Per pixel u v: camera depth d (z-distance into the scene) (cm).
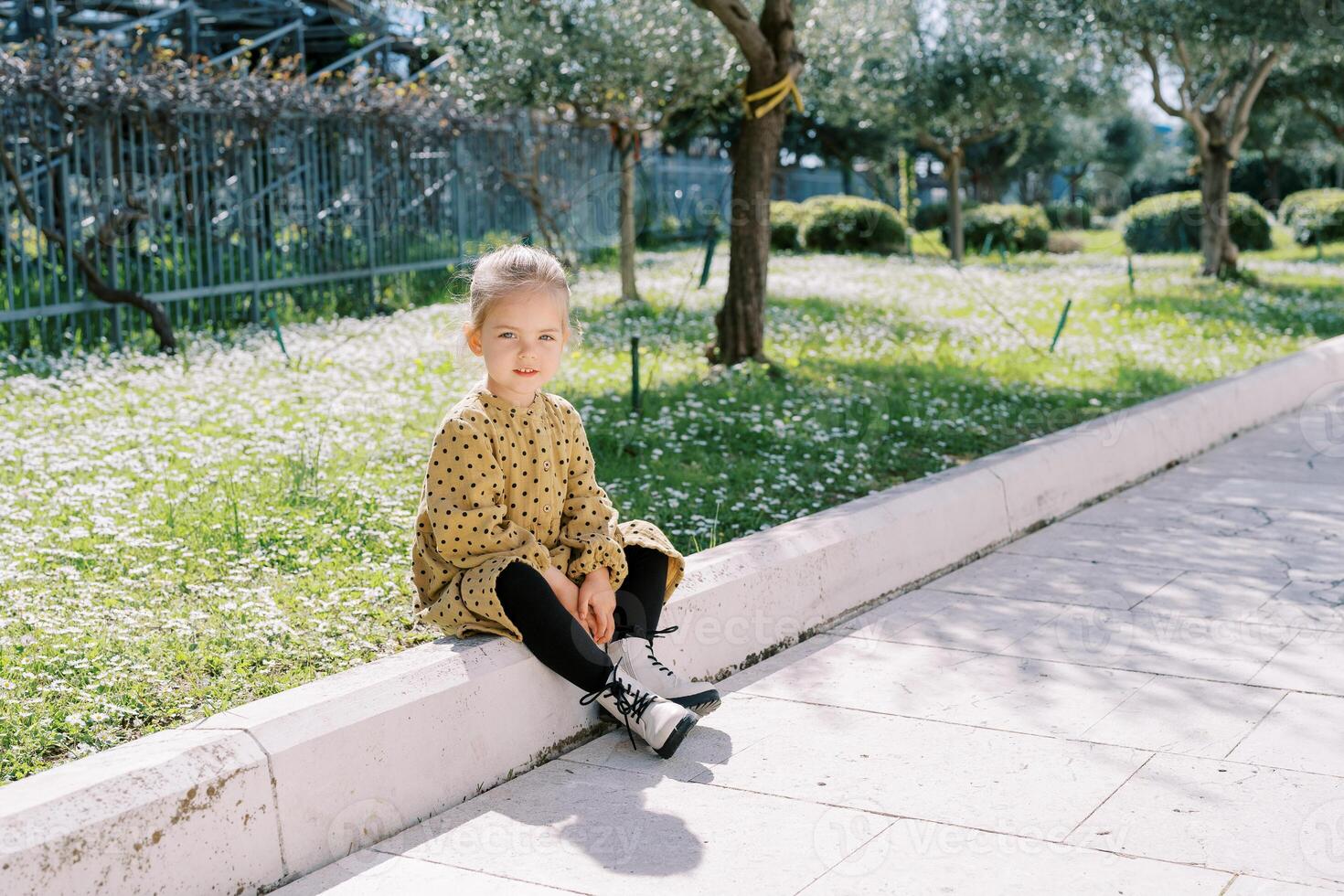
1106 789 293
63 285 1027
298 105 1260
